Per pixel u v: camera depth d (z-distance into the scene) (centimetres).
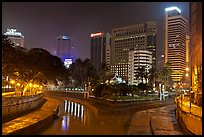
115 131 3278
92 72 12206
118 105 6994
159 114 5119
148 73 14488
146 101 8594
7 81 5356
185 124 3005
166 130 3031
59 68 7494
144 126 3569
